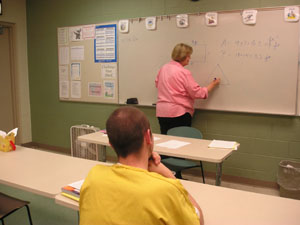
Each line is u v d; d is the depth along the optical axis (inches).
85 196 40.7
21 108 205.3
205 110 145.5
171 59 150.3
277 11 123.7
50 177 71.7
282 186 119.6
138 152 40.3
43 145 207.8
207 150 98.6
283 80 126.4
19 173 74.5
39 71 202.7
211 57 139.9
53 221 104.5
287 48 124.0
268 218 51.7
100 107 178.7
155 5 152.5
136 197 36.5
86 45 178.4
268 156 133.9
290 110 126.6
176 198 37.4
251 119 135.4
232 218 51.7
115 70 168.9
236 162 141.1
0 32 191.0
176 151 97.1
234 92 136.9
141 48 158.2
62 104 194.9
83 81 183.0
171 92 132.3
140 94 162.2
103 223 37.4
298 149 127.6
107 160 178.5
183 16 143.4
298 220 51.0
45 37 196.4
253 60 131.1
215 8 136.6
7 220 104.7
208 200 59.2
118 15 165.2
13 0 194.9
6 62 197.8
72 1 181.2
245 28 130.7
